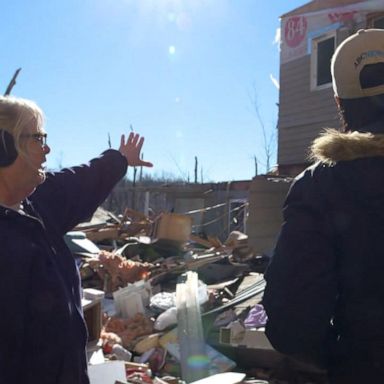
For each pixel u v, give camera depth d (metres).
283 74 13.90
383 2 11.09
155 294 7.53
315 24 12.87
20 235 1.58
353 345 1.52
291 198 1.68
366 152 1.58
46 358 1.51
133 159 2.41
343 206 1.56
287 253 1.56
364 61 1.68
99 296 4.51
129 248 10.47
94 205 2.13
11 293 1.47
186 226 10.73
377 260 1.51
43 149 1.73
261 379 4.92
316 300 1.50
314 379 4.81
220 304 6.37
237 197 18.81
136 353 5.59
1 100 1.69
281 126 13.86
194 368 5.06
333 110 12.26
